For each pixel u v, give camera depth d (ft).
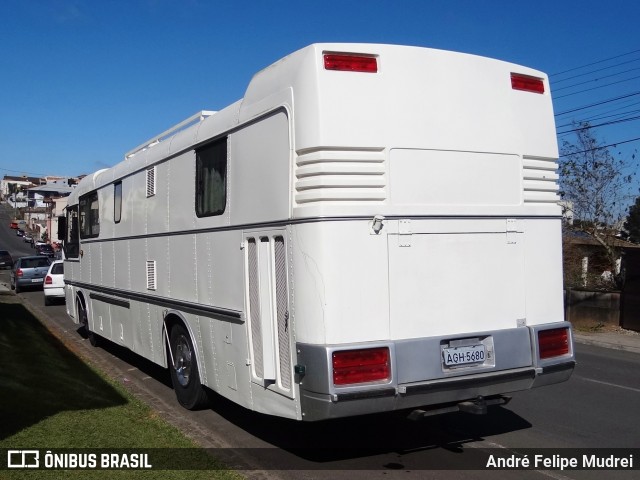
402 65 16.83
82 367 31.07
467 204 17.51
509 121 18.47
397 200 16.44
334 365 15.23
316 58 16.02
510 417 24.34
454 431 22.17
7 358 30.30
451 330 17.06
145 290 27.35
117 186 31.45
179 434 20.04
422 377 16.26
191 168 22.56
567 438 21.59
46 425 20.12
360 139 16.08
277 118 17.10
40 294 83.87
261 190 17.78
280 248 17.04
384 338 16.07
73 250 41.29
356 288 15.80
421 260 16.66
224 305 20.21
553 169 19.58
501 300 17.98
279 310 17.11
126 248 29.96
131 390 27.12
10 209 424.87
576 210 68.54
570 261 66.28
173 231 24.13
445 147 17.20
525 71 19.04
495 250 17.94
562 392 29.35
